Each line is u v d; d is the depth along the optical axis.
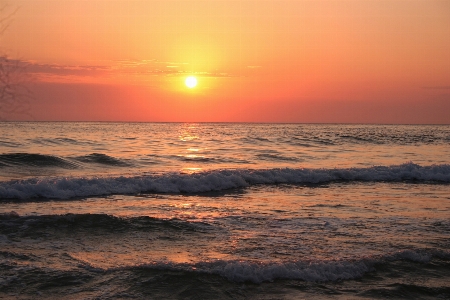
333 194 15.73
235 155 28.94
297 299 6.70
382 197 15.03
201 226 10.52
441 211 12.51
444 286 7.23
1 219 10.34
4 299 6.47
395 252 8.38
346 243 9.19
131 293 6.75
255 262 7.82
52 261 7.95
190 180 16.58
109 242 9.20
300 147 36.41
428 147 39.00
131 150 31.31
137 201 14.01
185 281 7.12
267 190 16.72
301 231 10.14
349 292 6.95
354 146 38.44
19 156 21.97
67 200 14.03
